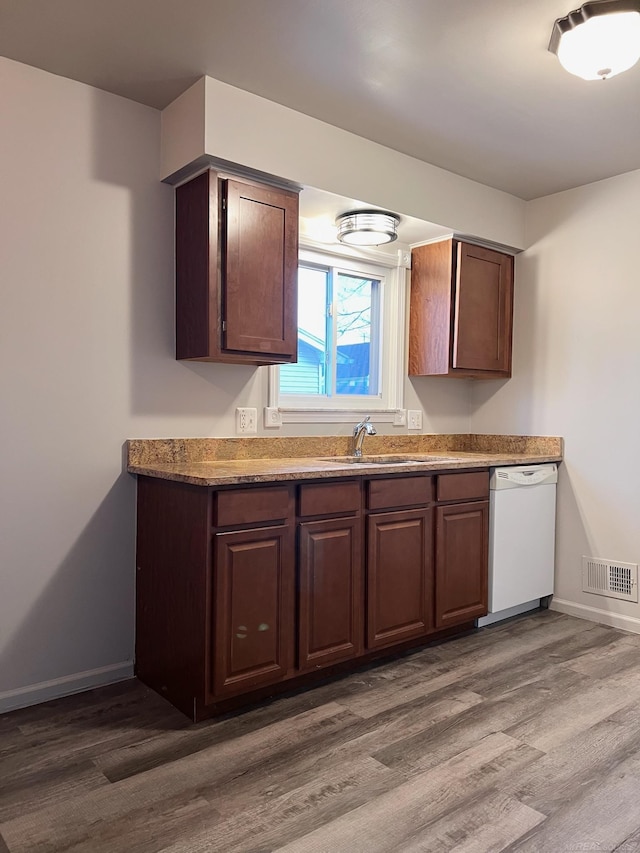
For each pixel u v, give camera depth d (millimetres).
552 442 3467
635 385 3139
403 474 2686
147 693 2383
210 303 2377
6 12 1907
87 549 2420
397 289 3467
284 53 2127
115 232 2453
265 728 2086
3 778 1789
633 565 3133
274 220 2537
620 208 3193
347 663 2574
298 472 2281
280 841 1526
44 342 2297
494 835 1552
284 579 2283
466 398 3865
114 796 1704
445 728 2094
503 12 1883
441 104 2461
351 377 3408
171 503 2285
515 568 3201
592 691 2395
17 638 2266
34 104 2254
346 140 2695
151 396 2559
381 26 1967
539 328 3543
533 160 3008
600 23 1830
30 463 2281
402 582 2701
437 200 3080
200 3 1857
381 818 1615
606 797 1714
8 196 2209
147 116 2525
